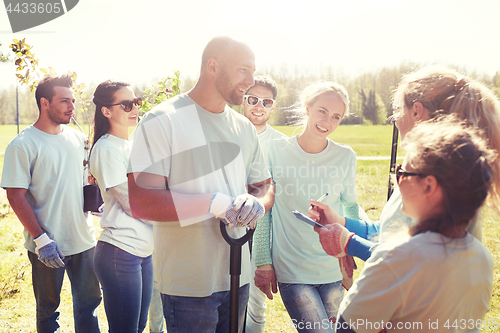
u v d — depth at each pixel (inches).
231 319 64.1
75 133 102.9
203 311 65.5
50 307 97.6
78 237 97.9
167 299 66.4
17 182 90.0
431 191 40.9
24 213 90.3
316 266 81.6
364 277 45.1
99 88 90.3
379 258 43.9
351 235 61.6
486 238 156.7
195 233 63.7
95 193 98.2
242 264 71.1
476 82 54.2
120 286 84.0
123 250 83.5
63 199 95.1
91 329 99.3
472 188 39.2
